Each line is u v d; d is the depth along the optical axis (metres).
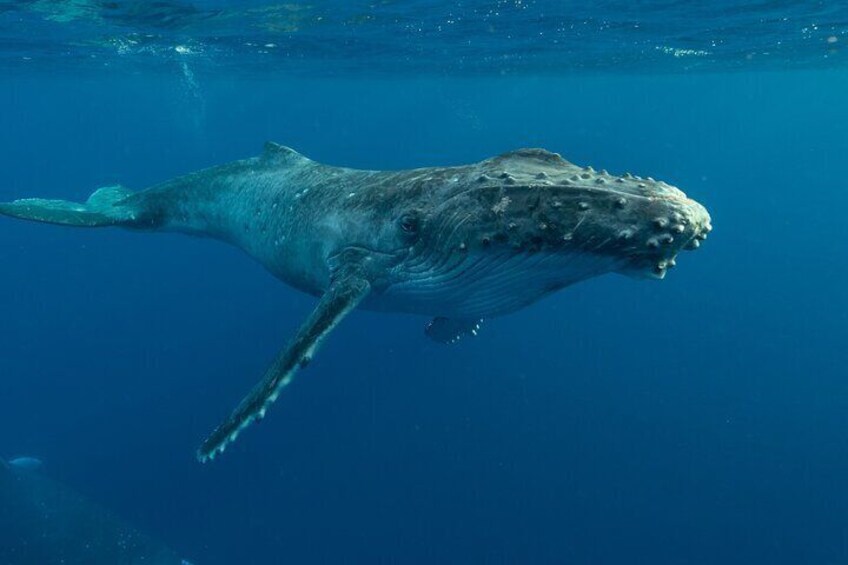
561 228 5.78
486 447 25.88
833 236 53.50
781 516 23.06
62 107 80.75
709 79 55.84
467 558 21.66
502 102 87.94
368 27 24.19
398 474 24.84
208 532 23.22
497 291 6.97
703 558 21.48
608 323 35.09
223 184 11.30
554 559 21.52
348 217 8.22
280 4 19.80
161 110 94.56
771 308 37.94
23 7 19.69
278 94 71.12
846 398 29.20
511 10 21.08
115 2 19.12
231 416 6.39
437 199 7.14
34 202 12.03
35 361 35.44
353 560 21.83
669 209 5.43
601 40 28.39
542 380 29.67
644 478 24.59
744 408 28.39
